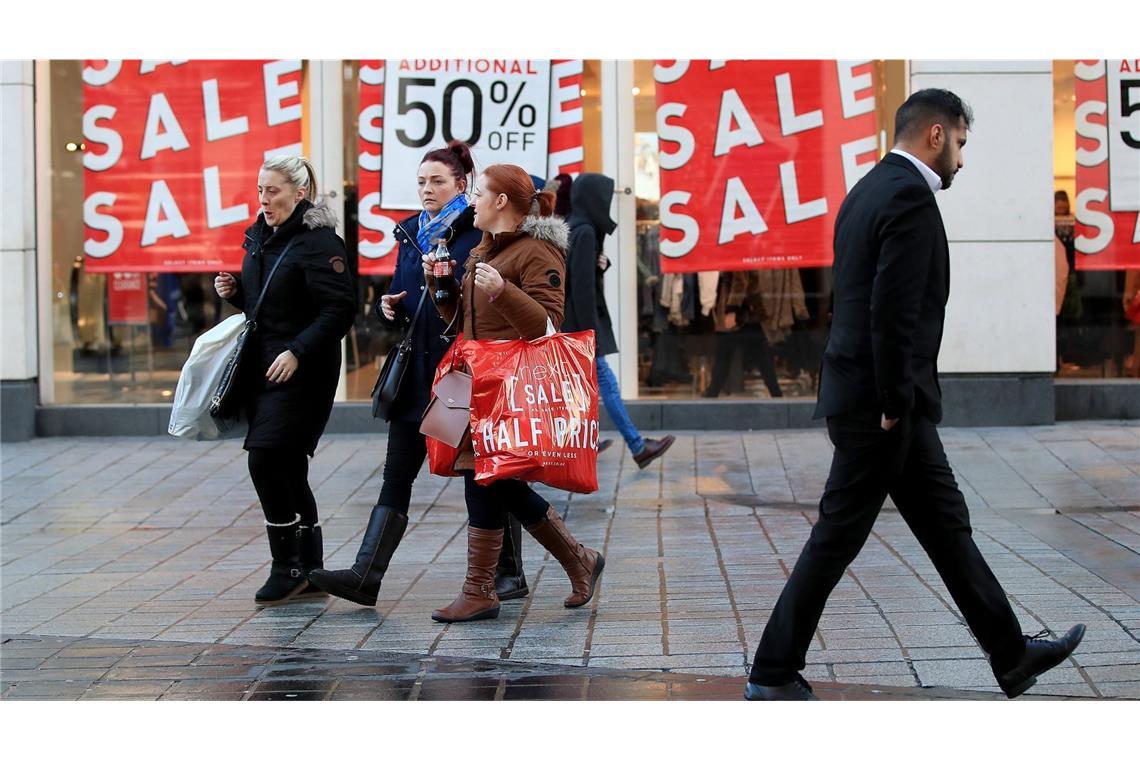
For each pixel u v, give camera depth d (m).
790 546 8.39
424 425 6.59
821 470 10.86
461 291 6.78
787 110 12.66
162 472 11.43
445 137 12.82
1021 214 12.20
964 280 12.27
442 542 8.88
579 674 5.86
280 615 7.09
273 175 7.15
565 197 10.13
